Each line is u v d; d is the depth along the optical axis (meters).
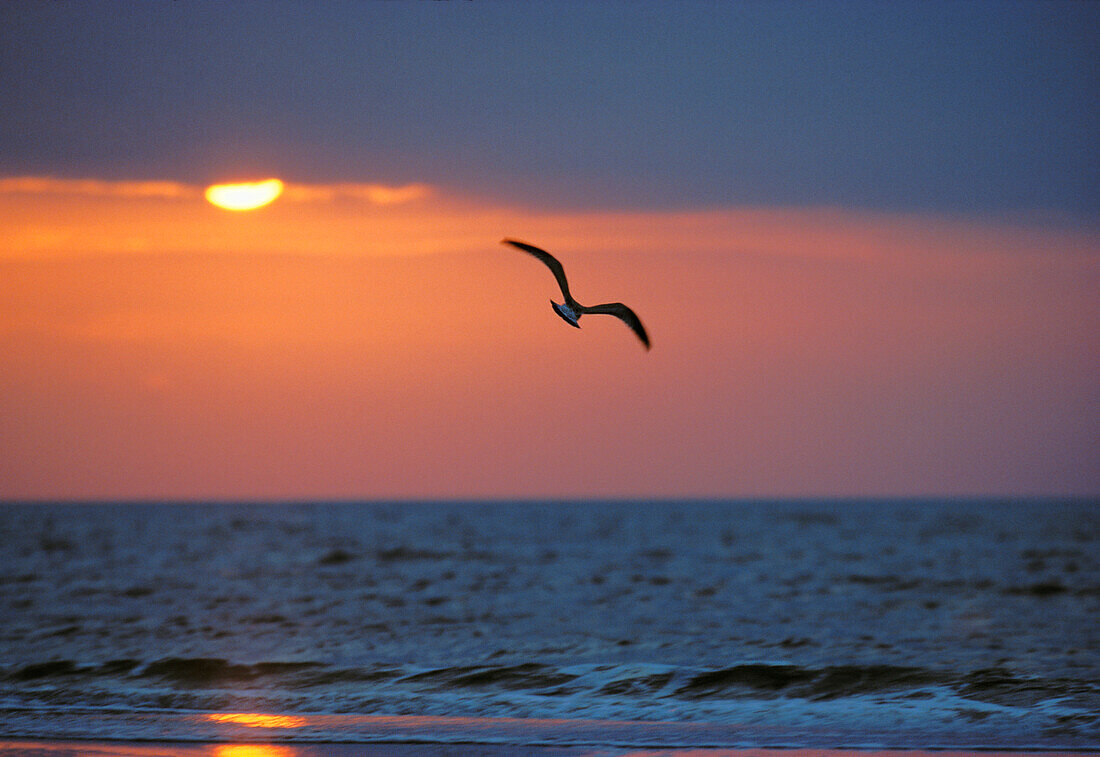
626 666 97.06
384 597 168.62
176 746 72.88
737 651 110.81
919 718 78.94
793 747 71.56
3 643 117.69
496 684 91.94
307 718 81.50
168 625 132.75
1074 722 76.69
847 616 142.00
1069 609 149.00
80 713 83.31
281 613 146.12
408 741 74.00
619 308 49.44
